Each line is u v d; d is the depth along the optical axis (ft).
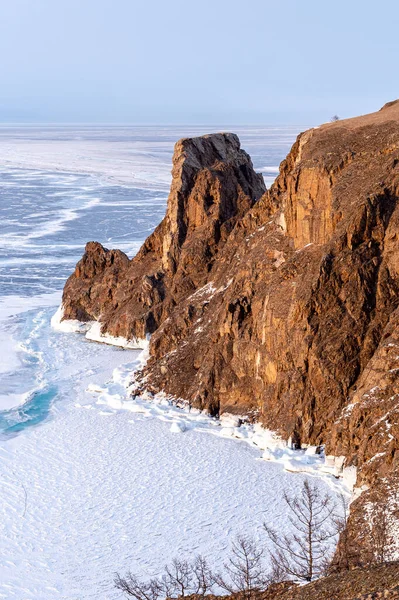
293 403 185.37
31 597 128.16
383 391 165.17
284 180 251.19
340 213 201.57
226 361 211.20
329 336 185.98
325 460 171.42
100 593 128.47
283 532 144.56
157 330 247.09
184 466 175.94
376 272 190.49
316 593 99.76
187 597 119.96
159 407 212.64
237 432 192.24
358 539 131.13
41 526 151.02
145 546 143.02
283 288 201.26
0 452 185.16
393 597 86.33
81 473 173.58
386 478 143.23
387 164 204.23
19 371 250.16
